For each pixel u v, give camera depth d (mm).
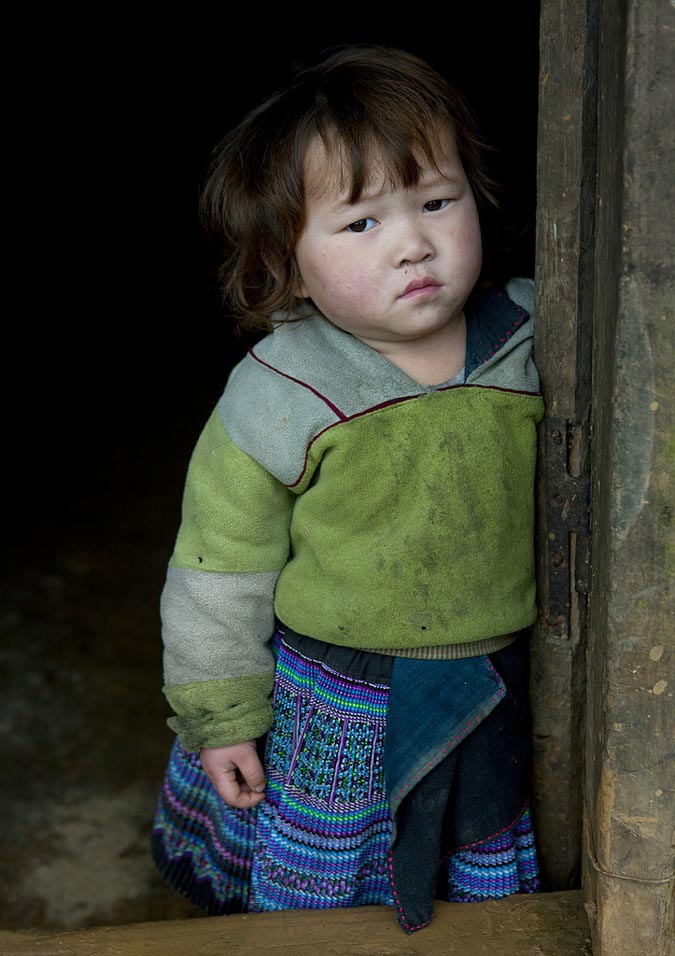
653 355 1114
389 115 1285
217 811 1692
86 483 3996
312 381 1379
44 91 6906
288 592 1492
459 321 1435
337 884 1550
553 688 1513
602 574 1233
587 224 1294
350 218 1307
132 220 6652
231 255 1517
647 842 1269
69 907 2258
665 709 1220
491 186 1442
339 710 1487
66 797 2531
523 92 5445
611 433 1156
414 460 1363
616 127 1108
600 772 1271
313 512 1421
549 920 1438
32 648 3027
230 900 1710
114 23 6883
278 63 6965
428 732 1429
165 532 3658
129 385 4863
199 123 7133
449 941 1417
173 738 2701
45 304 5699
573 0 1213
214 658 1503
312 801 1527
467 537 1384
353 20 6438
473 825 1501
